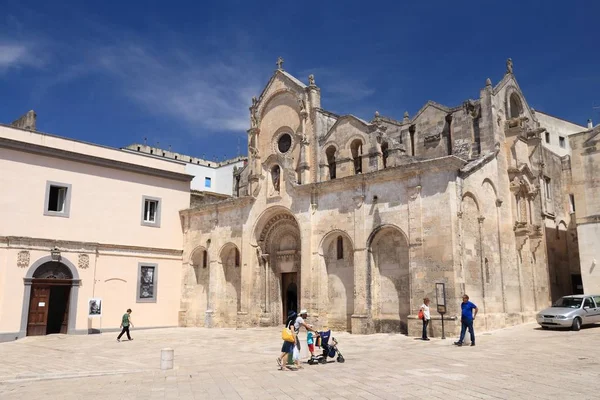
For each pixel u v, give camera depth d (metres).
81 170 37.34
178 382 15.50
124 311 38.25
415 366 16.69
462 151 33.25
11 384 16.53
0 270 32.69
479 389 12.64
